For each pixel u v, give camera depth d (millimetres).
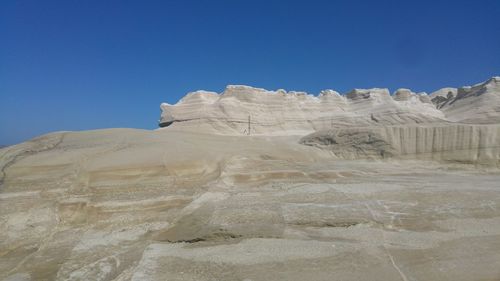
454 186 14711
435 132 21484
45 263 9625
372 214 11867
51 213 11195
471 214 12141
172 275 8961
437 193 13719
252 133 41500
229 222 11164
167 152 14758
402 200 13031
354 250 9961
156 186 12805
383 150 21172
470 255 9812
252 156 17438
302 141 24891
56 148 15141
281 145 21281
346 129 23266
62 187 12047
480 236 10820
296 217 11516
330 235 10758
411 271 9094
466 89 46781
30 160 13227
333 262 9398
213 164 15000
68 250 10148
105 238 10727
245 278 8766
